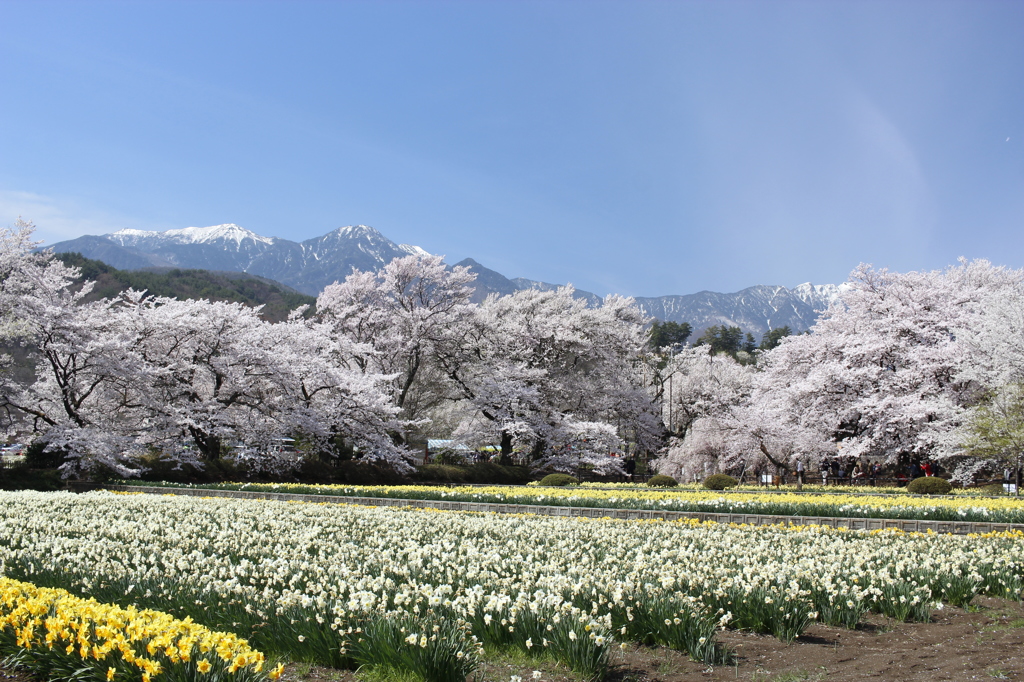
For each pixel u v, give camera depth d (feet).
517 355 139.03
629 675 17.80
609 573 23.17
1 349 89.15
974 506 49.26
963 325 102.73
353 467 108.17
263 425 99.04
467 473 118.93
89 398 98.07
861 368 105.91
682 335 351.05
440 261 135.03
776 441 106.93
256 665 14.28
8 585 18.49
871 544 33.14
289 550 29.48
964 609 24.61
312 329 115.96
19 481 76.54
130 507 48.65
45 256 95.61
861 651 20.01
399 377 133.90
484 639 18.92
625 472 128.98
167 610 20.10
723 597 22.18
